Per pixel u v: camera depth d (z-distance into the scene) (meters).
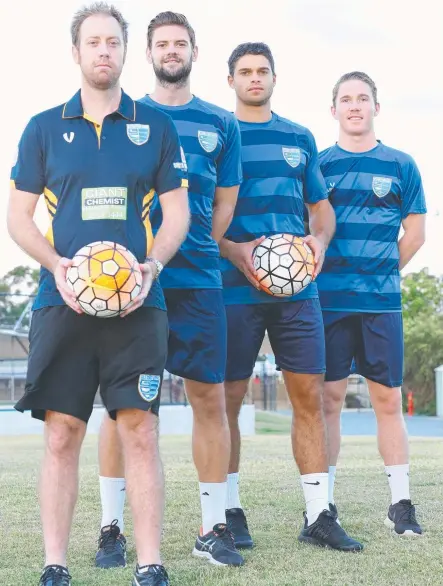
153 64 4.29
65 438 3.28
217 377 4.09
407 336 41.03
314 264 4.35
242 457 9.05
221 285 4.23
